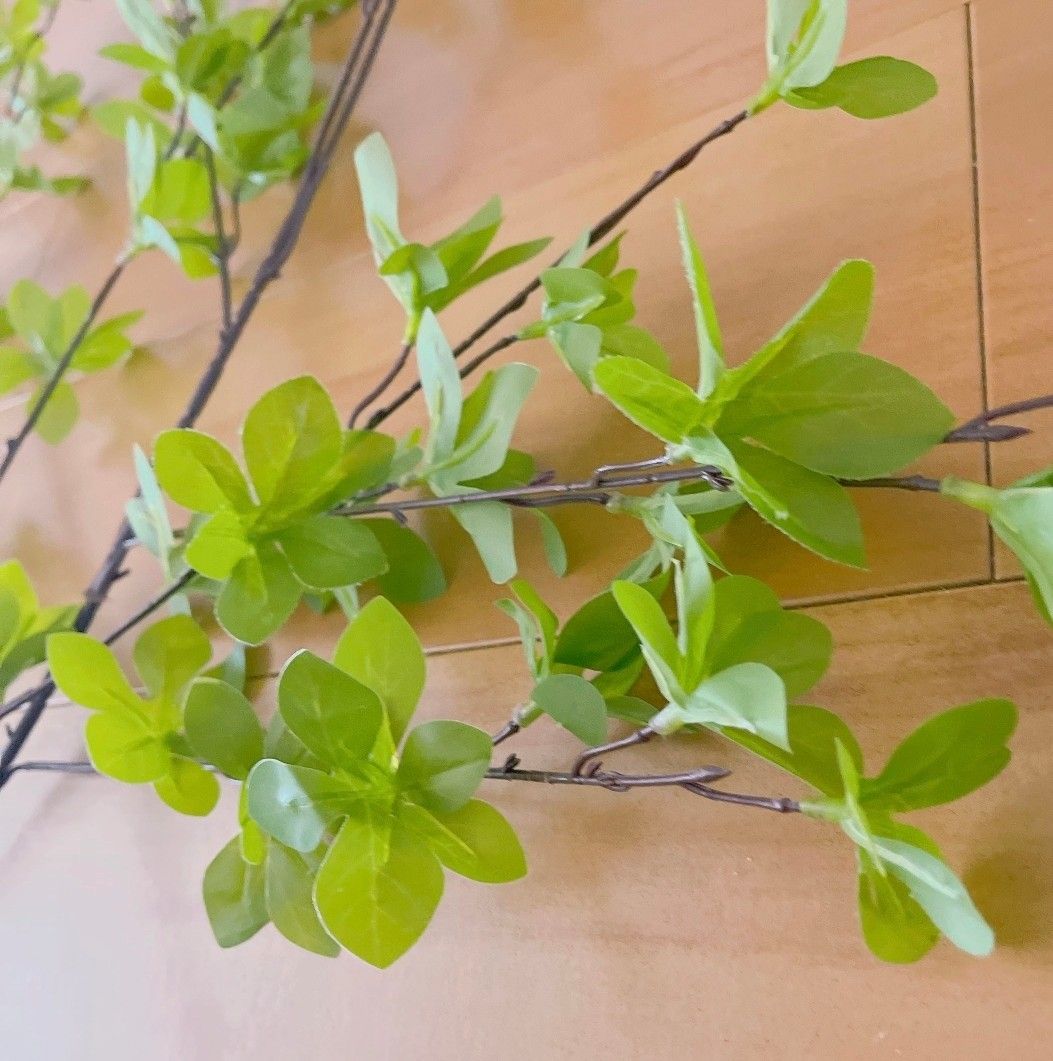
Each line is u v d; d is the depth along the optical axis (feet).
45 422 1.67
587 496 1.04
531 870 1.12
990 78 1.04
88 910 1.45
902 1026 0.92
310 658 0.90
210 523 1.02
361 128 1.49
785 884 0.99
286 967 1.26
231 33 1.46
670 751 1.07
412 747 0.94
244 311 1.43
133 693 1.16
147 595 1.56
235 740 1.08
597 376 0.80
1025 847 0.90
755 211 1.14
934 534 0.98
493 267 1.12
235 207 1.50
